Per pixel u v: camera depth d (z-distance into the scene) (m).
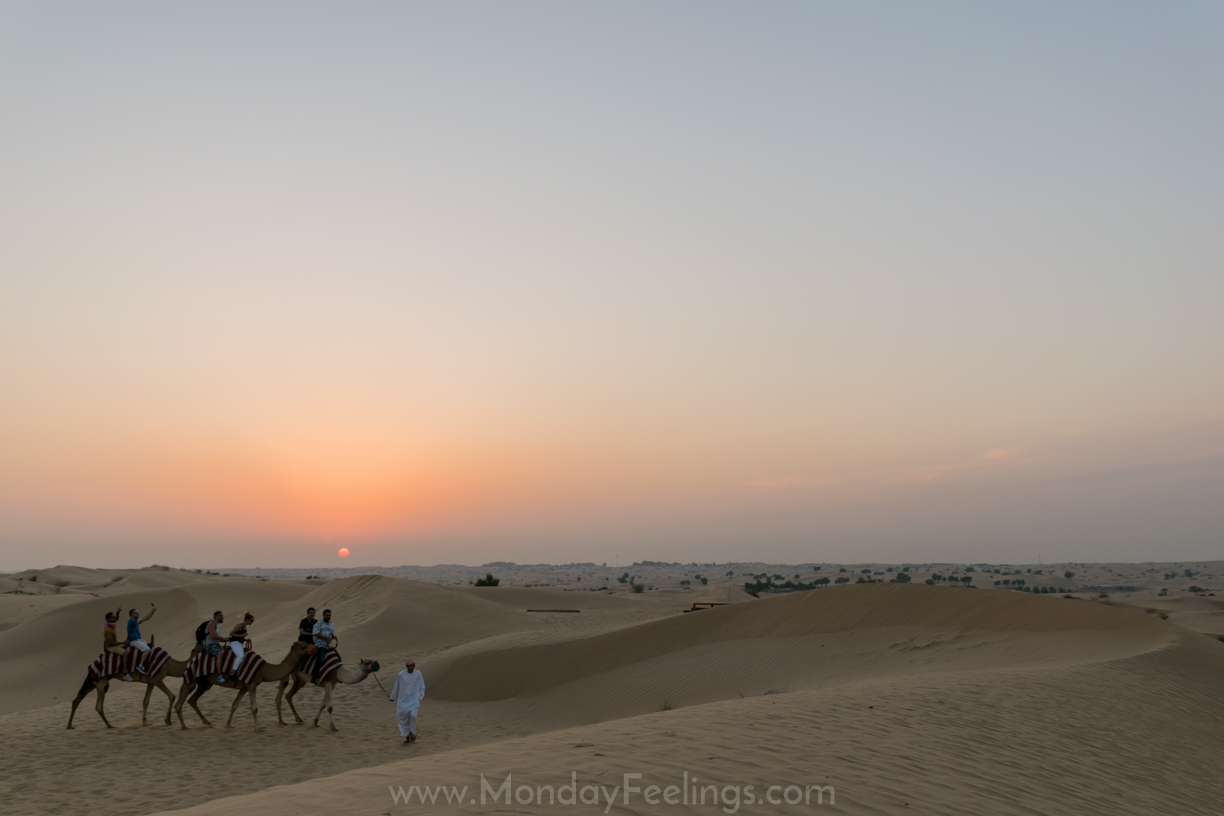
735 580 180.12
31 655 44.78
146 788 13.59
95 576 105.50
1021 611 23.48
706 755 8.84
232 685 18.64
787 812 7.11
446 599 46.06
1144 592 121.69
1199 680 17.05
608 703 24.11
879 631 24.86
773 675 23.23
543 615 51.84
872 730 10.62
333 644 19.92
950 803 7.92
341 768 15.40
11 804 12.61
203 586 56.69
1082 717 12.75
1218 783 10.84
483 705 25.80
